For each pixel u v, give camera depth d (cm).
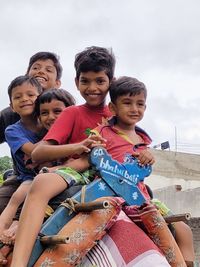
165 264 315
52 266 299
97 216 312
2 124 493
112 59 378
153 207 330
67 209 315
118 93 358
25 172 409
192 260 361
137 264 310
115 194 335
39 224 308
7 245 321
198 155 2028
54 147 350
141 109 362
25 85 427
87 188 324
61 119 376
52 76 520
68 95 414
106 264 312
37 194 315
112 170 335
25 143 407
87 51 378
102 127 355
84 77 375
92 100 376
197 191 1544
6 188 421
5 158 1886
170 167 1973
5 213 374
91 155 329
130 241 318
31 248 300
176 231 363
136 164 347
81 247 305
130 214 336
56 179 322
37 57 519
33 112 426
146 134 375
